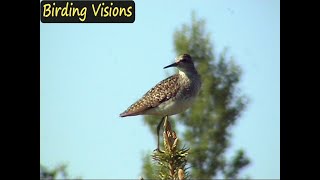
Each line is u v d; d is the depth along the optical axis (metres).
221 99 23.22
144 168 19.42
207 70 23.12
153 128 22.03
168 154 9.50
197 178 22.64
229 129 23.23
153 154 9.62
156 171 9.66
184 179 9.05
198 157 22.80
